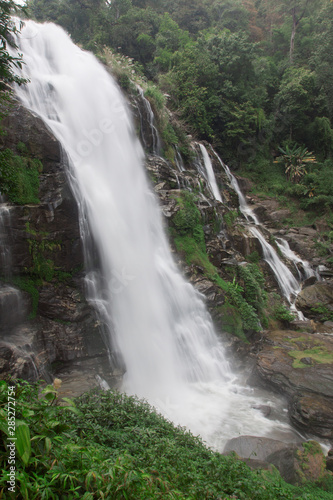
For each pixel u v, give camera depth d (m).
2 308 8.70
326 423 8.88
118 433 5.43
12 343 8.42
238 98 31.80
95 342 10.12
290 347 12.89
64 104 14.98
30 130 11.12
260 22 50.66
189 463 4.93
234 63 30.64
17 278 9.57
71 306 10.23
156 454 4.83
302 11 45.62
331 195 29.84
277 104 35.47
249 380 11.81
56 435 3.46
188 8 43.50
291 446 7.89
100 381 9.22
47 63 16.66
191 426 9.12
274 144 35.69
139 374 10.80
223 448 8.16
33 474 3.04
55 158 11.66
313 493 6.61
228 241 17.89
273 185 31.16
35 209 10.10
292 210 29.86
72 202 11.15
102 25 32.00
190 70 29.06
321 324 16.34
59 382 3.92
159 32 35.06
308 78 34.81
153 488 3.45
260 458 7.33
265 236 21.38
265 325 15.31
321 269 22.58
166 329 12.16
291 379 10.62
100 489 3.10
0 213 9.27
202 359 12.20
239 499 4.50
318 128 35.69
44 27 17.56
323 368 11.05
